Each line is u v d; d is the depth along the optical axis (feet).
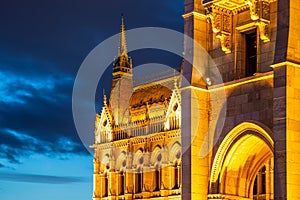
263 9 126.93
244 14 133.90
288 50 119.03
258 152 134.82
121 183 362.53
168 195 326.65
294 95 118.73
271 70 126.11
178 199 320.29
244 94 131.13
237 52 134.62
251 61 134.10
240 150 133.08
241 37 135.03
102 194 374.02
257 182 266.77
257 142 132.05
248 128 129.59
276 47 120.88
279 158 117.29
